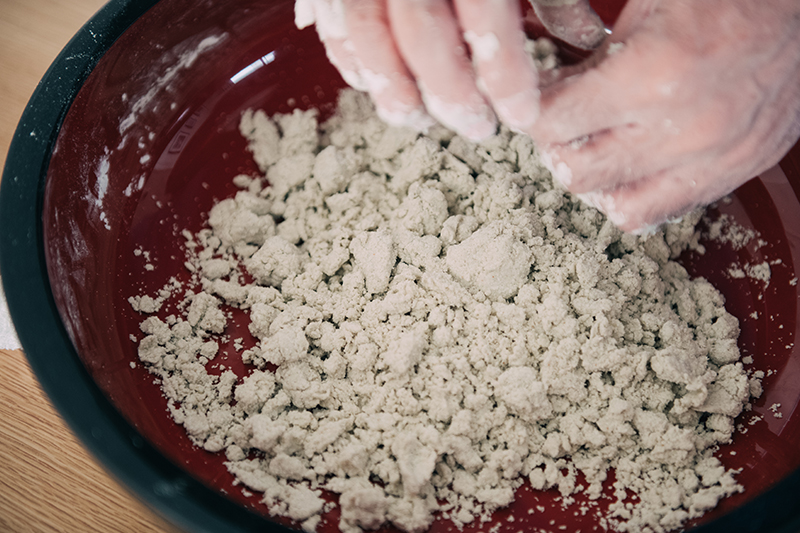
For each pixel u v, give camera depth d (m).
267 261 0.36
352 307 0.34
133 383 0.32
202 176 0.38
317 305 0.35
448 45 0.24
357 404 0.33
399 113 0.25
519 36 0.24
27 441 0.32
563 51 0.39
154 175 0.37
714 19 0.25
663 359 0.32
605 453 0.31
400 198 0.38
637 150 0.28
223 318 0.35
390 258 0.35
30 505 0.31
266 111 0.39
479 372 0.33
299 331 0.33
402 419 0.32
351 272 0.36
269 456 0.31
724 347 0.34
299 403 0.32
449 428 0.31
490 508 0.30
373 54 0.25
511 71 0.23
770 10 0.25
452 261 0.34
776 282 0.35
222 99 0.39
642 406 0.32
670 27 0.26
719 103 0.26
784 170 0.35
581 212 0.36
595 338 0.32
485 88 0.24
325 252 0.36
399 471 0.30
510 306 0.33
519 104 0.24
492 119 0.25
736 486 0.30
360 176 0.38
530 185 0.37
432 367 0.32
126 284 0.34
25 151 0.32
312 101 0.40
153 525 0.31
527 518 0.30
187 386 0.33
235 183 0.38
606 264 0.35
